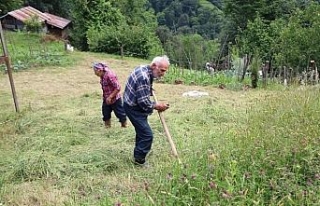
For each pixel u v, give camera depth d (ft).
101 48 76.28
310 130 14.44
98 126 24.44
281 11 130.62
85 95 35.55
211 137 18.02
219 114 26.37
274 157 12.77
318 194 11.05
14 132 23.76
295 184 11.60
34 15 105.09
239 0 131.64
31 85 42.42
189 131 22.68
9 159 18.89
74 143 21.12
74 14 121.39
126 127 23.88
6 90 39.47
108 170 17.69
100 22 117.29
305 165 12.57
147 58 76.07
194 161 13.46
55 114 27.66
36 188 16.03
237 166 12.53
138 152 17.81
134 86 17.34
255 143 13.70
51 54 62.49
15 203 14.92
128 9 134.62
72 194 15.23
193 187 11.27
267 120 17.16
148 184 13.01
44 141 20.95
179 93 37.78
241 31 116.78
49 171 17.42
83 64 58.90
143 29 78.02
